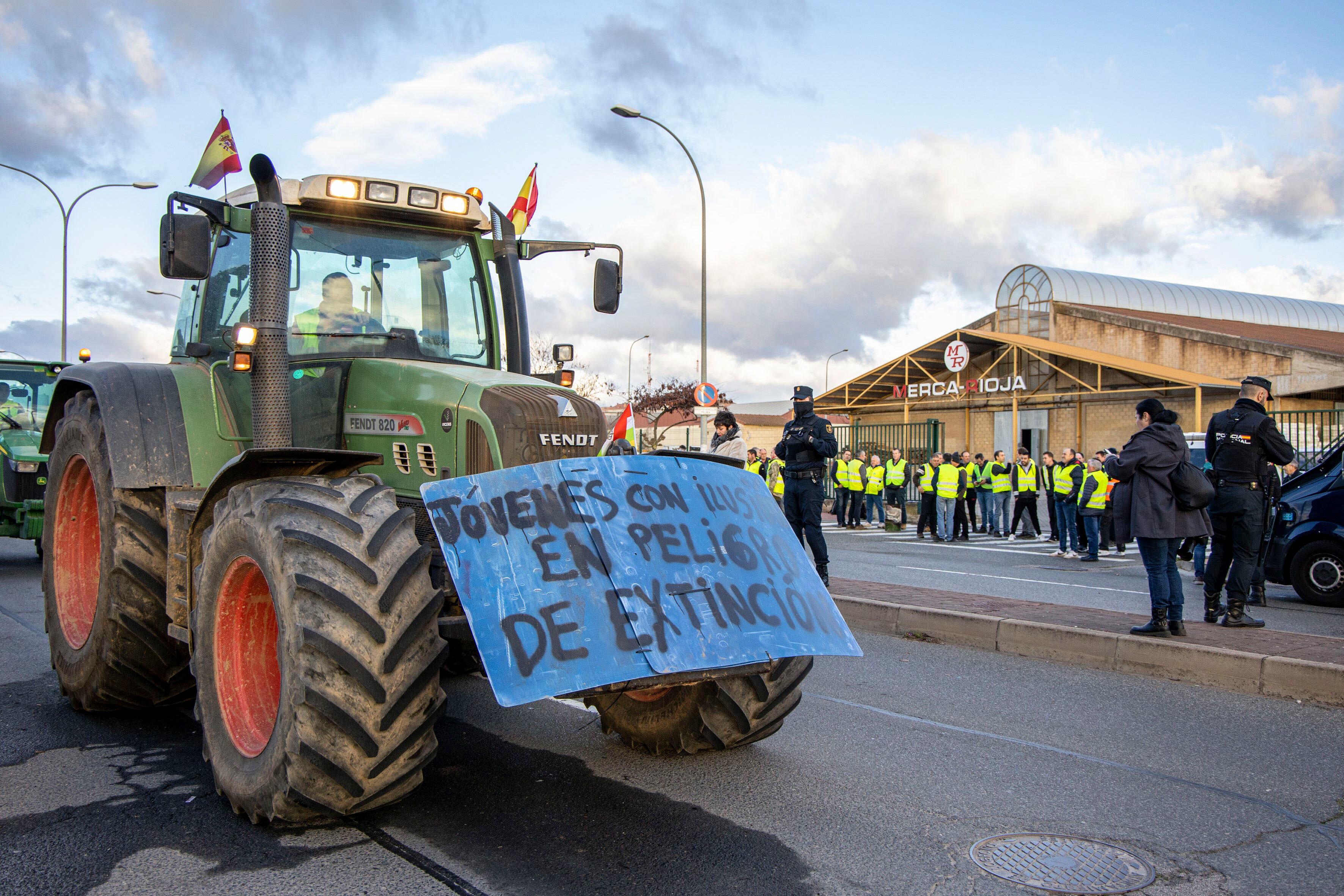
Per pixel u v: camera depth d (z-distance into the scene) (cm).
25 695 566
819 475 941
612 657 331
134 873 322
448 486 359
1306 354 2975
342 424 477
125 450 458
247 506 360
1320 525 1012
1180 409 3169
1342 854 358
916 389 3716
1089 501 1463
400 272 502
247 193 500
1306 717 547
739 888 320
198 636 391
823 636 378
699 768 446
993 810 398
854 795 413
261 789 341
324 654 318
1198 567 1166
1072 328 3666
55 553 545
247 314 480
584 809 390
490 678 317
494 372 464
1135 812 398
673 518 376
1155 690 610
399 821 374
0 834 355
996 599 881
